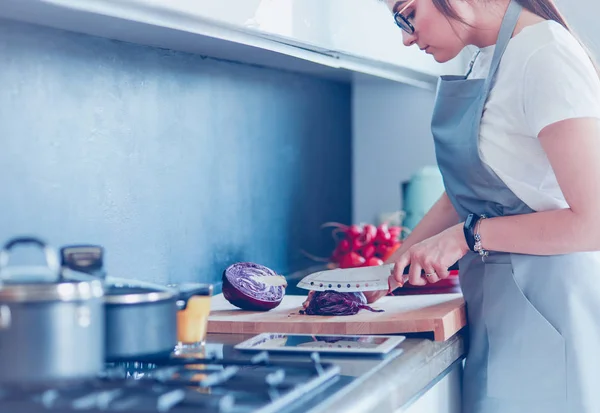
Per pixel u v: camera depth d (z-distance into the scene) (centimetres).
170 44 169
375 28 196
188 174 188
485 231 146
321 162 259
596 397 145
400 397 113
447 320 141
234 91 208
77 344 92
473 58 164
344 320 144
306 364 110
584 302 146
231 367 105
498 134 148
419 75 236
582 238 135
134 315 105
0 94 132
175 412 87
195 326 128
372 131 281
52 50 143
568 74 136
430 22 152
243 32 148
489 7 150
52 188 144
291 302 172
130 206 166
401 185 267
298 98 243
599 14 249
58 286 91
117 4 120
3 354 90
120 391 93
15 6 122
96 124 155
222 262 203
